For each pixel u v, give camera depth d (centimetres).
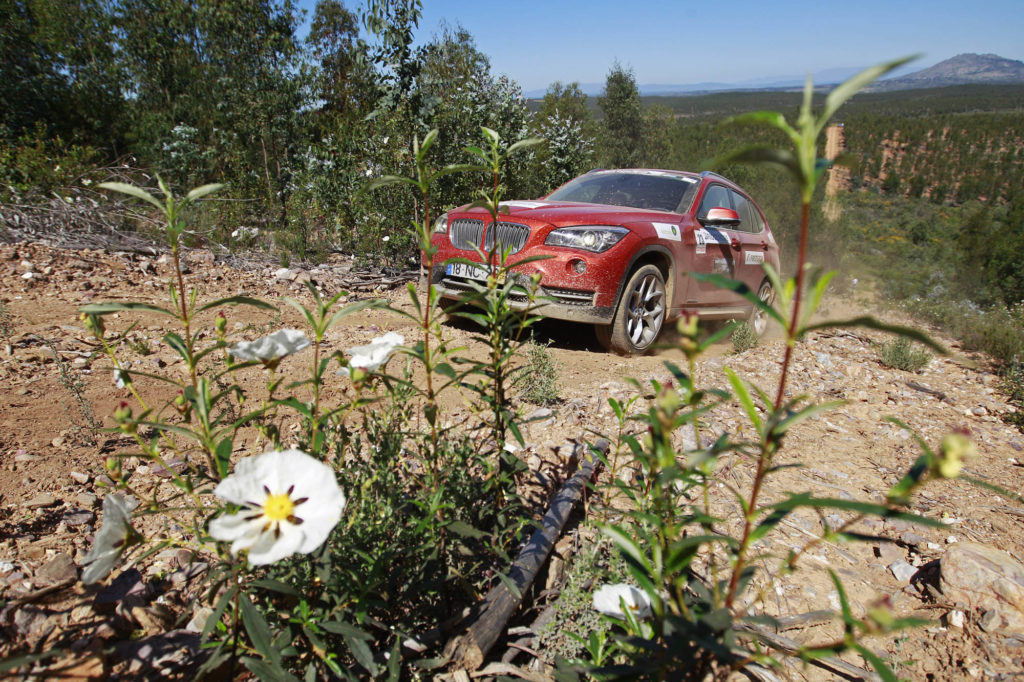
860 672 226
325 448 187
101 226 839
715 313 681
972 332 934
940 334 1001
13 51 1642
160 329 509
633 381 121
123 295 608
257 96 1312
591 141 1394
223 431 150
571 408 403
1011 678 229
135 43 1756
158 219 883
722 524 302
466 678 187
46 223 795
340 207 985
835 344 752
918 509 353
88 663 173
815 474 382
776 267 796
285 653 153
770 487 352
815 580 278
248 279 729
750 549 289
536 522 230
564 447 340
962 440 85
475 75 1162
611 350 571
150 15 1745
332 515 123
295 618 151
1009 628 250
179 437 317
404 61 923
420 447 219
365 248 919
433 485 208
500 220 549
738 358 605
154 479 279
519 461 233
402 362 456
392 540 191
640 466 236
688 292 625
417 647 184
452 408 374
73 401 351
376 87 958
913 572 290
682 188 669
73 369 402
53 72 1689
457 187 986
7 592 205
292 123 1355
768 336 779
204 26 1466
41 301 557
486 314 227
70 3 1736
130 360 424
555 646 199
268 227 1127
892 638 252
